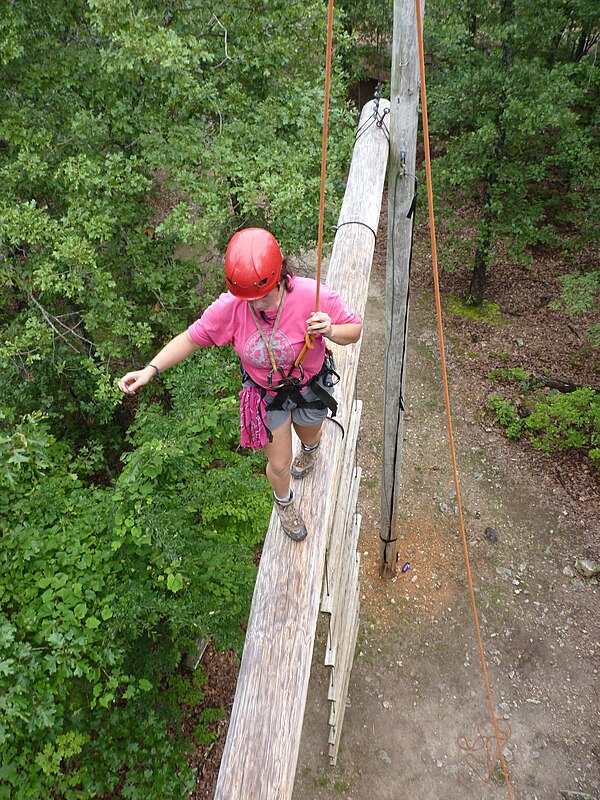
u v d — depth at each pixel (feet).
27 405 32.58
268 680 7.34
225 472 22.67
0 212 26.94
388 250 17.39
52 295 34.55
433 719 26.35
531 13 36.50
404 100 13.79
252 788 6.42
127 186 28.40
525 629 29.25
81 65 29.73
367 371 43.29
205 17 31.81
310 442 8.75
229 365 28.25
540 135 43.09
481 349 44.96
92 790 18.49
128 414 39.22
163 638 21.26
